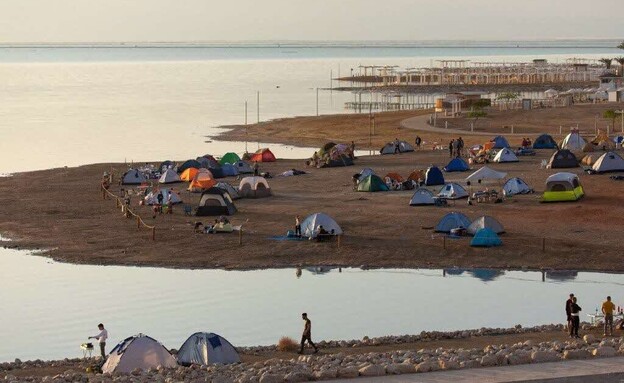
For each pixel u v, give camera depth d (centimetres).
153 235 12231
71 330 8619
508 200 13700
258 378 5788
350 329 8519
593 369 5900
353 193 14800
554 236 11744
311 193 14950
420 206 13562
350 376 5809
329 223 11962
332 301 9531
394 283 10244
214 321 8831
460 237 11806
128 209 13500
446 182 15250
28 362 7362
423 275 10588
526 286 10038
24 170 19138
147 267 11081
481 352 6619
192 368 6450
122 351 6900
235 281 10438
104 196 15075
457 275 10575
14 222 13412
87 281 10444
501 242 11488
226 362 6962
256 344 8069
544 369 5916
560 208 13075
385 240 11806
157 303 9531
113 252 11688
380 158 18625
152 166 18012
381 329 8494
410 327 8531
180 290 10050
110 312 9188
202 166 16925
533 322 8631
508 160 17162
